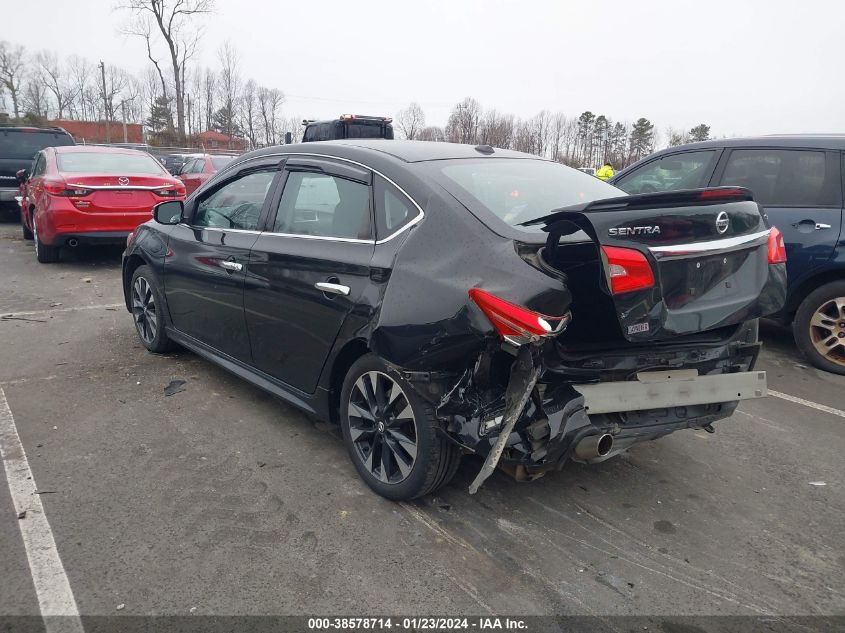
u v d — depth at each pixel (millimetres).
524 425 2748
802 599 2682
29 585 2617
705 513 3303
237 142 63031
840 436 4254
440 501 3309
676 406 3023
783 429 4344
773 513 3324
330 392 3535
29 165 14297
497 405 2785
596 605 2607
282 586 2648
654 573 2816
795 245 5406
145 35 53531
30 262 9625
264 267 3816
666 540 3059
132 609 2498
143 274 5254
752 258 3055
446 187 3154
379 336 2996
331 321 3355
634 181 6777
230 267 4109
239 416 4246
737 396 3170
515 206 3205
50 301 7188
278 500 3268
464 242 2891
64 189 8523
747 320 3115
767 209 5602
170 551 2840
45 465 3551
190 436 3941
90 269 9180
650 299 2705
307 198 3746
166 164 23656
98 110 70875
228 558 2807
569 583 2730
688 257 2791
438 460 3035
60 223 8523
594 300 2947
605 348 2930
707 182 6066
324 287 3352
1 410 4246
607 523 3180
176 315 4922
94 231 8680
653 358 2998
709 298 2898
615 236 2670
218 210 4484
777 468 3803
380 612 2527
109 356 5344
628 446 3031
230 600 2561
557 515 3230
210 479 3451
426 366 2852
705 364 3162
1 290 7676
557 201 3422
